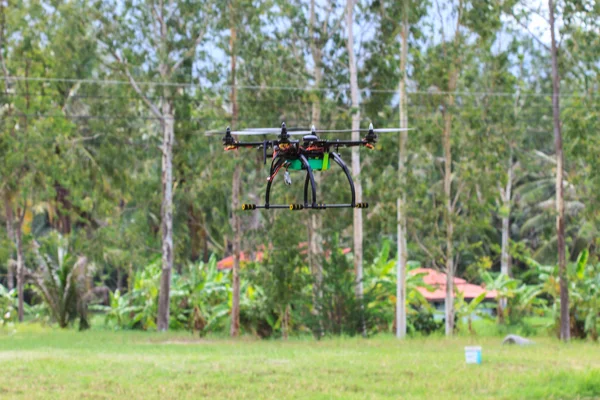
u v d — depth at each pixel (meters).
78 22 45.88
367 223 48.19
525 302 52.34
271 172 14.39
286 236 44.75
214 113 46.88
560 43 43.69
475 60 46.47
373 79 46.22
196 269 53.50
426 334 48.03
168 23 46.50
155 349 35.19
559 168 44.47
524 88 55.56
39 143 48.50
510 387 23.19
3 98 49.00
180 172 51.31
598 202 43.91
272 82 45.19
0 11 49.75
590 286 46.78
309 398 21.33
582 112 43.12
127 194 53.69
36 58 49.19
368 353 33.16
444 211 45.00
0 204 54.06
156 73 46.94
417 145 43.62
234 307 46.66
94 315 62.50
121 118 48.72
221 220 57.81
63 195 60.03
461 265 72.12
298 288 45.03
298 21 46.34
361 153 45.84
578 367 27.95
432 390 22.81
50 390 22.69
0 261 50.66
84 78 47.88
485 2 43.69
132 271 61.28
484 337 43.72
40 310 56.25
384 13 45.47
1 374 25.69
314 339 42.62
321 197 44.97
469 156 44.56
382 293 50.56
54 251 53.88
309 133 14.67
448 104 44.66
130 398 21.38
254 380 24.66
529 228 67.50
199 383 23.81
